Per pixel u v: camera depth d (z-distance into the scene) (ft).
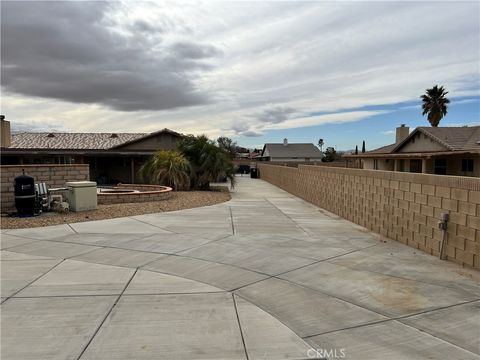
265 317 12.73
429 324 12.12
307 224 30.86
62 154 92.73
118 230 27.50
